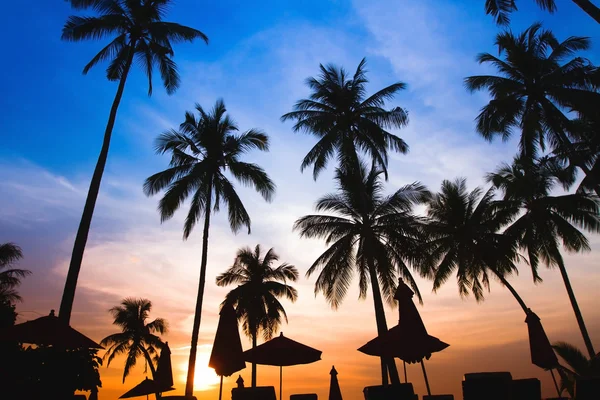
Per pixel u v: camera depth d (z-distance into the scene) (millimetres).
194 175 25500
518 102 26422
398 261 27344
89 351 13742
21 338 11516
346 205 28500
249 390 12484
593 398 6969
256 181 27031
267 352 14367
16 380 12234
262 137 27953
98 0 20703
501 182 31078
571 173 31578
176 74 21875
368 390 10016
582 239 29812
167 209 24922
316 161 28094
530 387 8414
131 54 20703
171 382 23812
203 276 24359
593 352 27141
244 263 42812
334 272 26938
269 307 41375
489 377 7516
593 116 24688
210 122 28203
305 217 28219
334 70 30266
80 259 16469
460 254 32500
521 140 27047
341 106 29219
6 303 17344
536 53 26953
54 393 12516
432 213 33438
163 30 20859
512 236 31109
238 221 26250
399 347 11383
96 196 17656
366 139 28703
